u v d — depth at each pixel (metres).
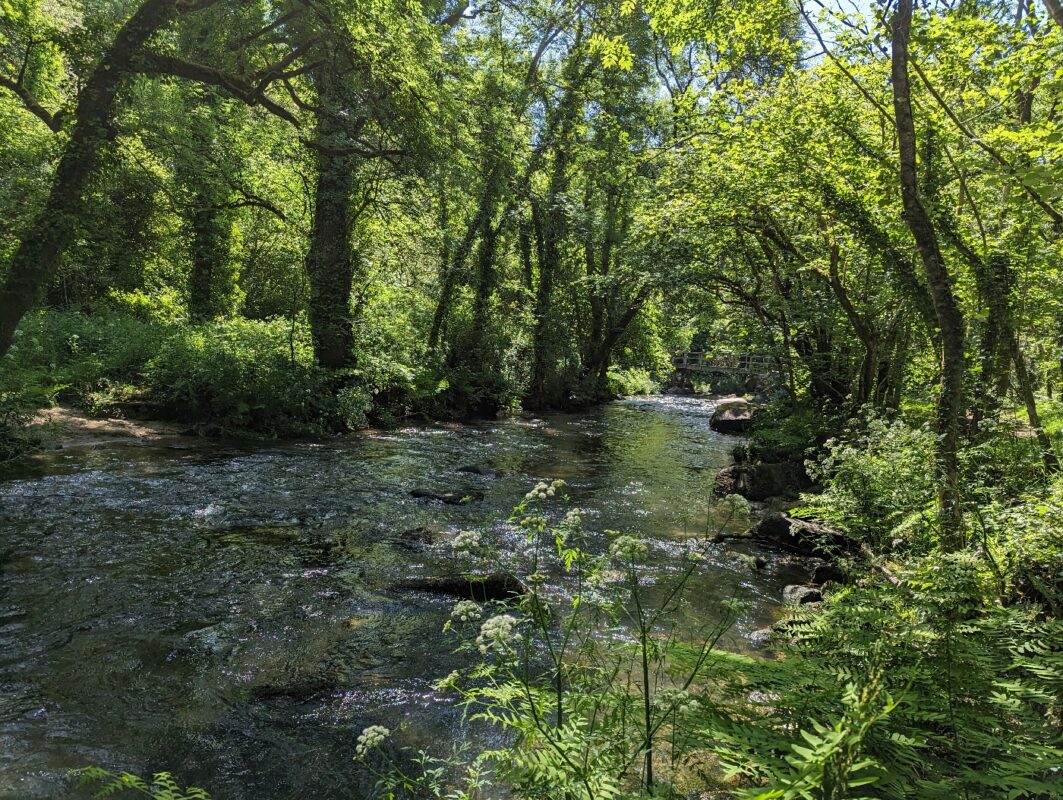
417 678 4.92
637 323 33.53
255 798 3.53
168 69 12.37
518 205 22.64
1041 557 4.34
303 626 5.70
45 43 12.74
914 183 5.34
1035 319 7.98
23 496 8.59
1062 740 2.68
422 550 7.81
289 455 12.77
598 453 16.12
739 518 10.20
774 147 9.59
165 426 13.68
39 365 13.89
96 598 5.91
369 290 20.42
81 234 11.67
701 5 8.17
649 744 2.62
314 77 15.59
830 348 13.88
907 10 5.36
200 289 21.98
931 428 6.42
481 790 3.55
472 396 21.83
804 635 4.07
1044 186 4.91
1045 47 5.97
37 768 3.63
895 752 2.52
